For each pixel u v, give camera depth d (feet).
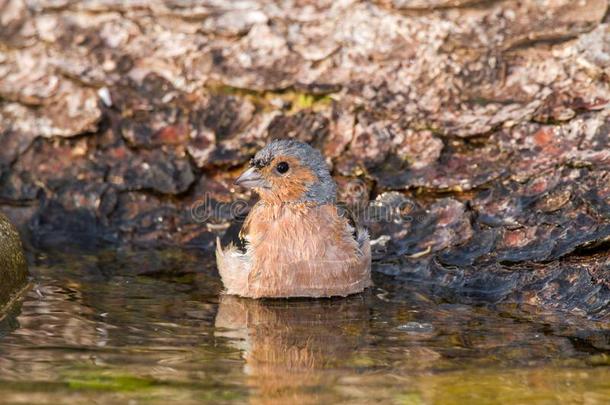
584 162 37.76
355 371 26.94
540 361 27.71
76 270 37.42
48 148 43.21
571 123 39.37
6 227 35.42
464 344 29.25
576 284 33.42
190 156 42.27
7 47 44.98
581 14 41.42
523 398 24.93
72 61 44.29
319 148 41.70
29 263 38.14
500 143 39.93
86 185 42.32
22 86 44.09
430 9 42.78
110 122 43.32
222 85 43.24
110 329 30.55
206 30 44.09
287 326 31.27
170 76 43.73
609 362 27.55
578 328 30.76
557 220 36.42
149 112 43.19
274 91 42.78
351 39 43.06
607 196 36.14
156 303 33.68
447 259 36.99
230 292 35.14
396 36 42.80
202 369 27.02
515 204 37.88
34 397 24.64
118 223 41.60
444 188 39.45
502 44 41.81
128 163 42.63
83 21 44.98
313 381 26.13
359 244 35.37
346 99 42.16
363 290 35.53
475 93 41.42
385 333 30.45
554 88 40.55
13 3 45.44
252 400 24.73
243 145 42.06
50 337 29.58
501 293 34.40
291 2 44.24
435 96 41.60
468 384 25.89
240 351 28.60
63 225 41.68
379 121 41.55
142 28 44.60
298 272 34.37
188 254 39.81
